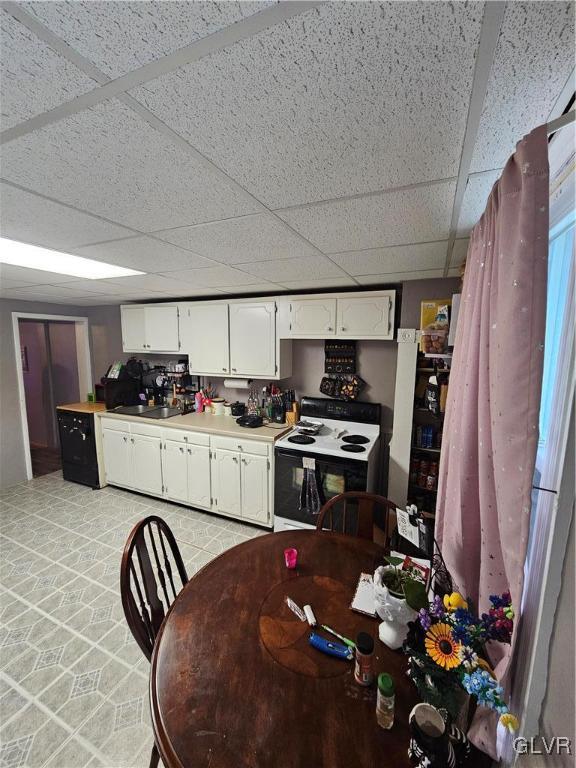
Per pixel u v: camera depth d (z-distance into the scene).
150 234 1.48
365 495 1.70
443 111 0.68
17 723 1.39
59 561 2.44
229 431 2.87
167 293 3.21
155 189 1.05
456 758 0.70
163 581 1.38
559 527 0.59
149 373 4.02
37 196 1.10
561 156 0.81
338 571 1.36
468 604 0.85
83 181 1.00
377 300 2.54
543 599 0.62
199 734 0.77
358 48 0.54
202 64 0.57
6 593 2.12
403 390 2.50
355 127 0.74
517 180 0.67
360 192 1.06
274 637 1.04
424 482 2.59
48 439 5.10
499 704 0.61
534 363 0.60
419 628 0.81
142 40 0.52
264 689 0.87
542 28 0.49
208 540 2.72
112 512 3.15
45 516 3.07
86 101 0.66
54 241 1.58
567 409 0.59
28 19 0.48
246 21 0.49
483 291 0.85
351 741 0.76
